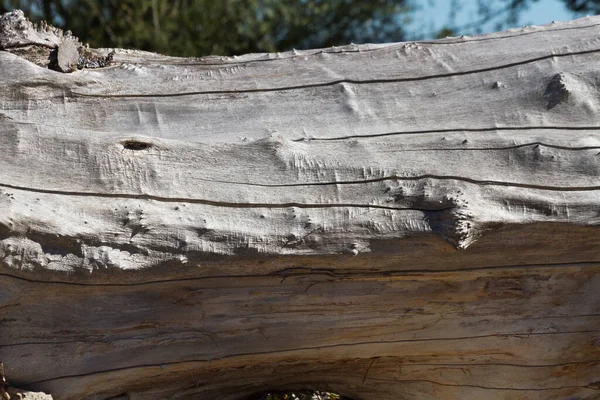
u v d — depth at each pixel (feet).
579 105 10.97
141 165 10.34
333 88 11.53
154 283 10.18
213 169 10.43
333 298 10.67
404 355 11.71
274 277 10.35
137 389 11.32
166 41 38.29
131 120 11.21
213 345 10.93
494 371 11.91
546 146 10.46
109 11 39.63
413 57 11.81
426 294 10.79
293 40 40.98
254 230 10.08
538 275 10.80
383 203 10.17
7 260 9.66
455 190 10.10
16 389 10.41
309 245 10.09
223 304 10.57
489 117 10.99
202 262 10.03
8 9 37.63
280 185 10.34
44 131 10.47
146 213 10.00
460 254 10.28
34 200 9.93
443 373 12.10
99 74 11.53
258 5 40.98
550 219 10.12
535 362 11.68
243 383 12.02
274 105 11.39
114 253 9.90
